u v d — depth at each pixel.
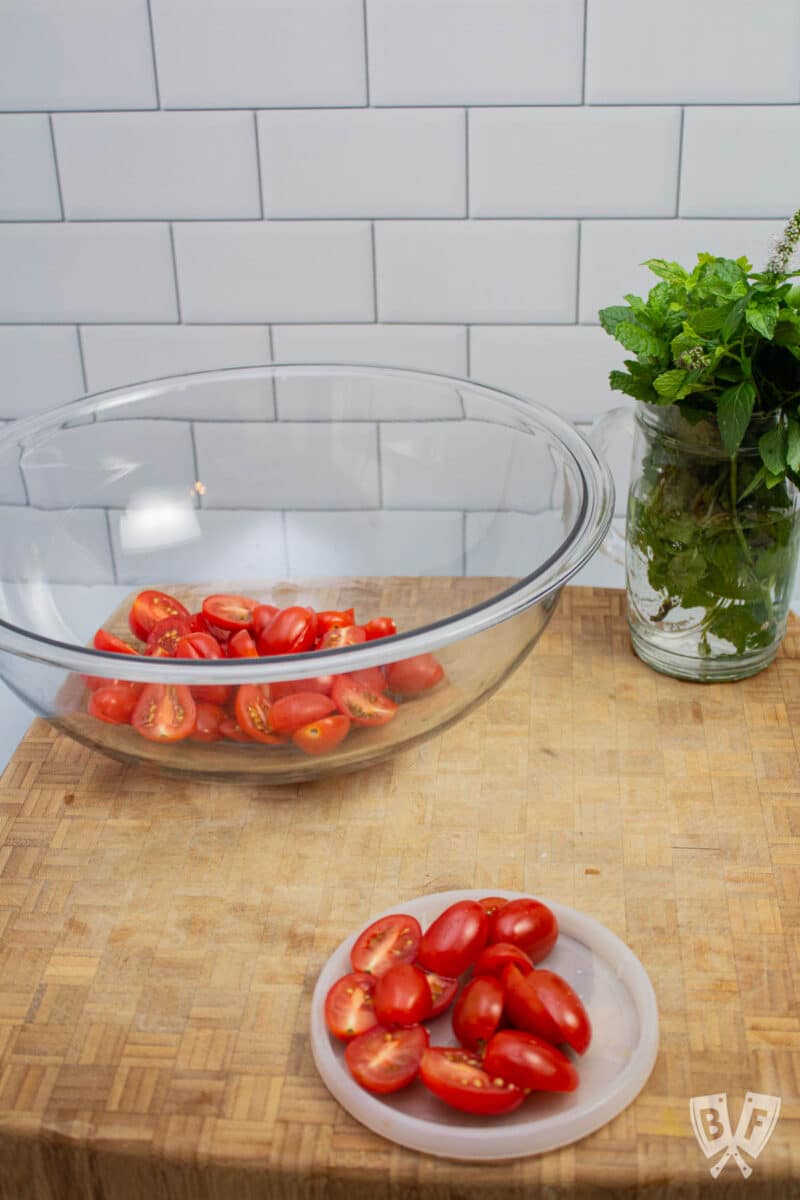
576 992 0.76
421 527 1.12
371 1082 0.68
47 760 0.97
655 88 1.26
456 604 1.08
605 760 0.95
